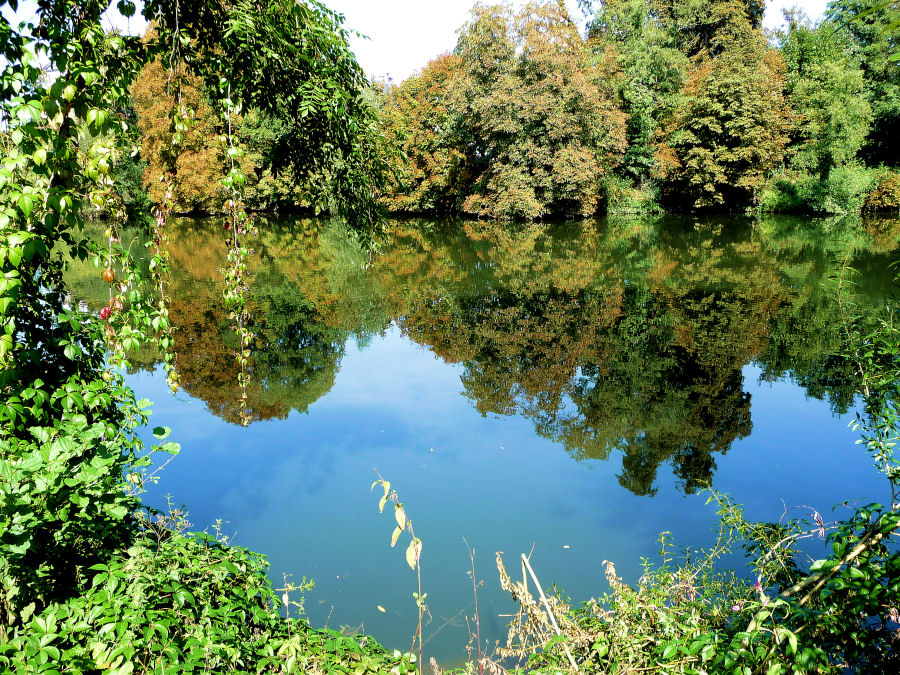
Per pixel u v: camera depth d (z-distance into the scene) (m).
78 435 2.40
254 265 20.34
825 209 29.95
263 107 3.97
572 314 13.48
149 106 23.94
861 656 2.01
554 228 29.98
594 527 5.19
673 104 33.97
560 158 29.17
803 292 14.09
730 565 4.41
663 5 37.91
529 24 28.80
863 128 29.47
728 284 15.66
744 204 34.34
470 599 4.27
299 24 3.70
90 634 2.20
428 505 5.60
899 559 1.81
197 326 12.53
